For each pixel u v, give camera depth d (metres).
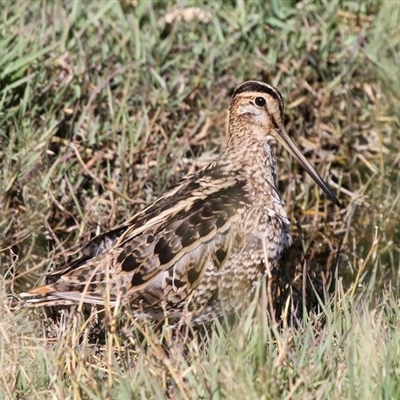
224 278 13.91
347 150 18.56
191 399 10.95
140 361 11.49
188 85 18.39
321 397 10.84
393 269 16.50
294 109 18.58
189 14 19.47
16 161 16.20
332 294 14.67
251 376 10.89
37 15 18.67
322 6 20.08
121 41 18.67
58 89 17.30
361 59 19.19
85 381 11.58
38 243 15.84
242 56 18.88
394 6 19.62
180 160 17.23
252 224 14.07
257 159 14.94
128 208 16.58
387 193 17.62
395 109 18.64
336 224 17.77
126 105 17.47
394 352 11.69
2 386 11.58
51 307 14.70
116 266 13.54
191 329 12.43
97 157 16.91
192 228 13.72
